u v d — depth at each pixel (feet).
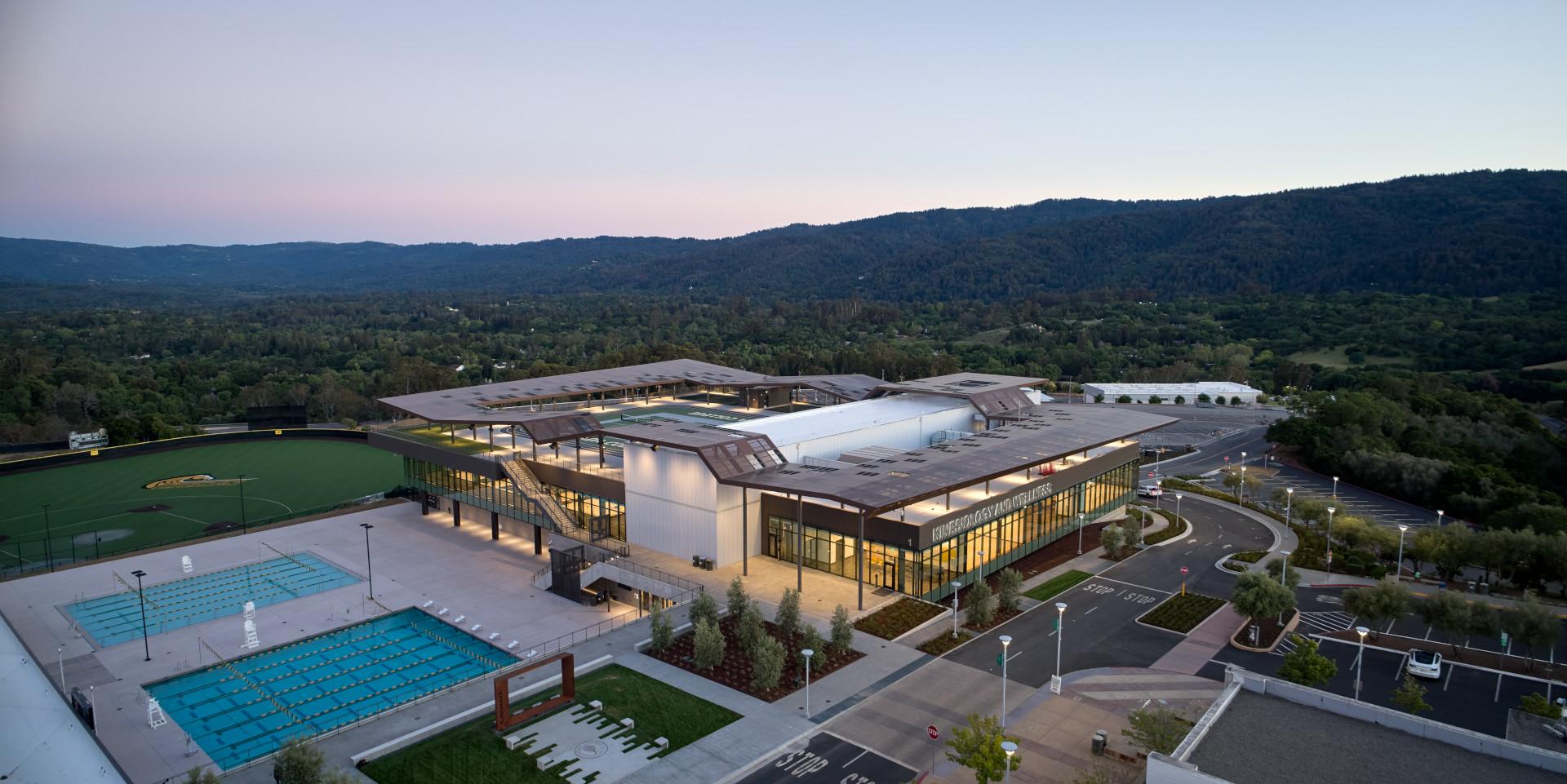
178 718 156.76
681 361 404.57
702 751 135.64
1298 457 385.29
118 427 428.97
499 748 137.39
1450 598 169.78
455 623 196.65
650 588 205.46
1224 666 166.71
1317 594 211.41
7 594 221.87
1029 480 236.43
